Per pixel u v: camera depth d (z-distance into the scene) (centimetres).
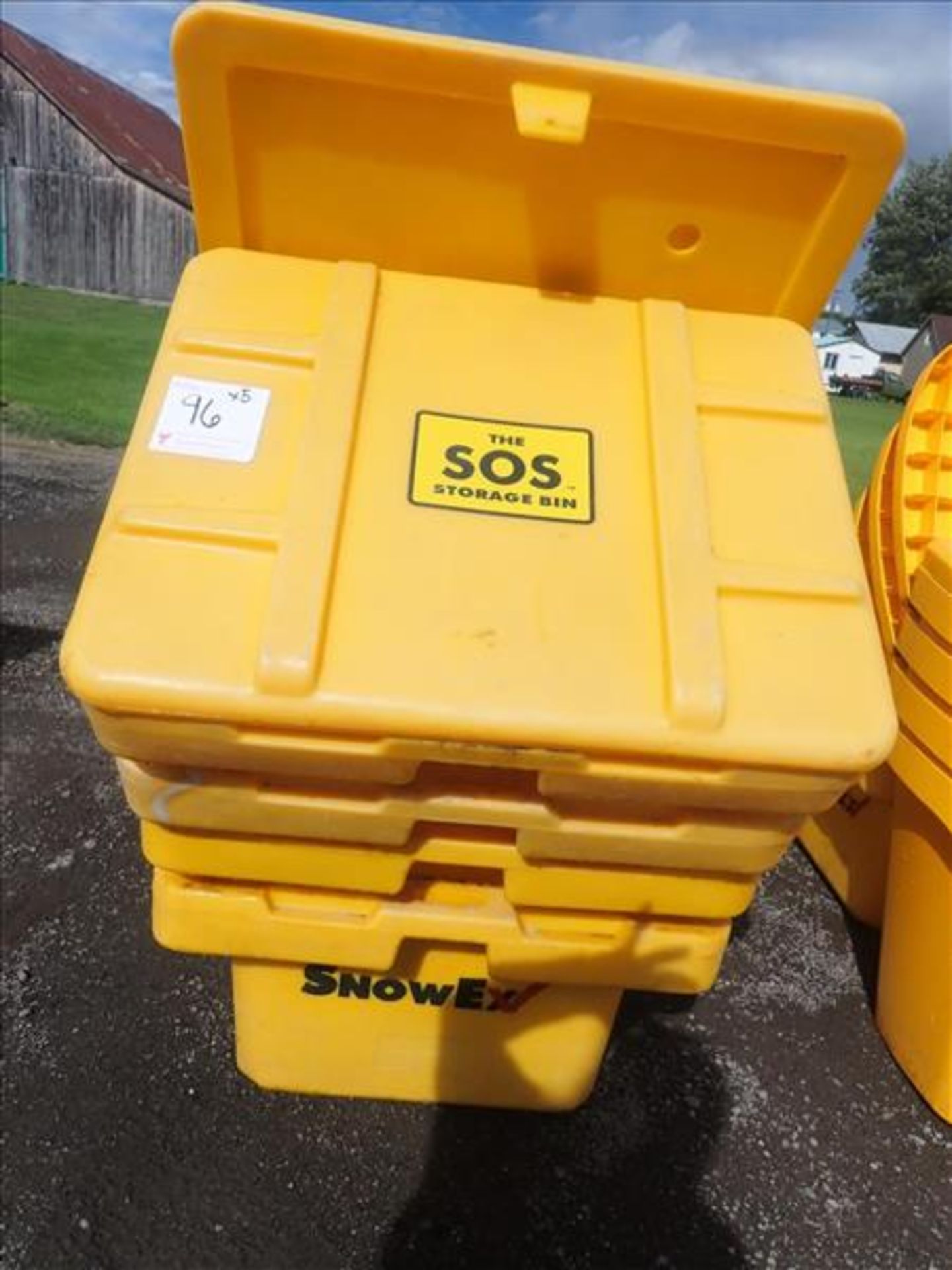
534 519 134
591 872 142
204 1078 197
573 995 171
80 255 2147
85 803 284
